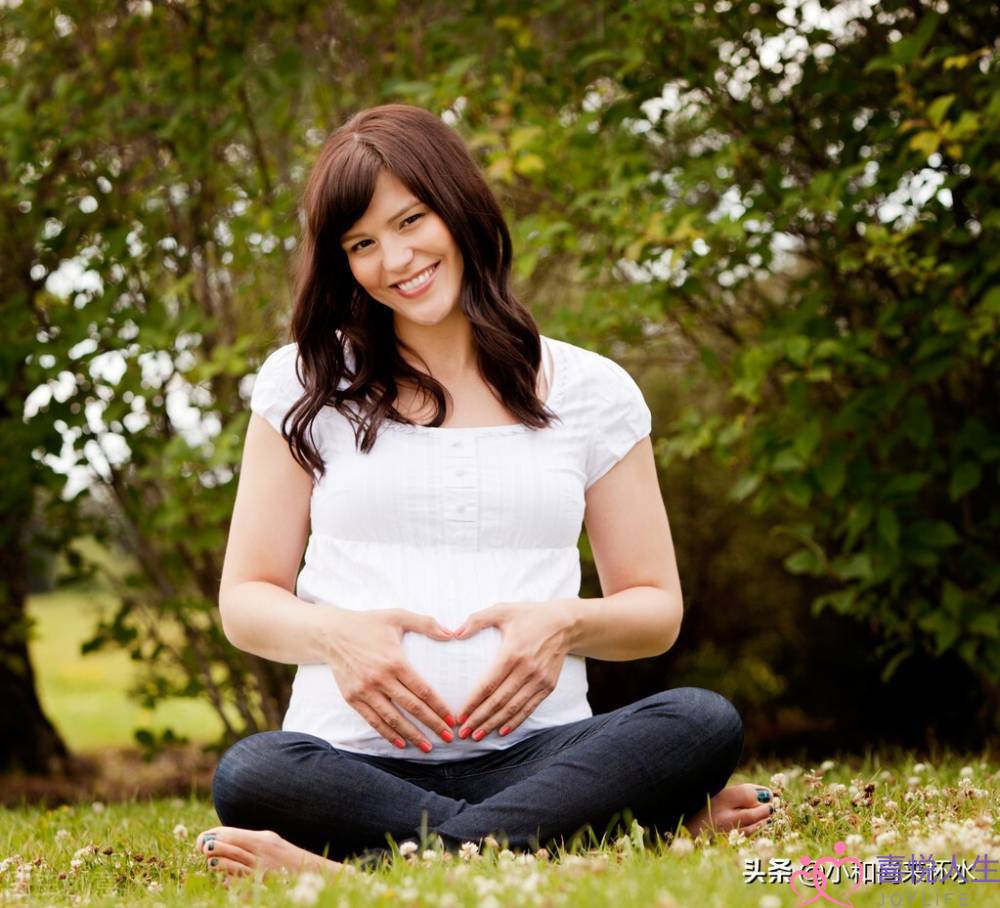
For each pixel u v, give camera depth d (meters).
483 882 1.56
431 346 2.34
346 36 4.95
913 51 3.60
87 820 3.05
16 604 5.95
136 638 4.86
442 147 2.29
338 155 2.25
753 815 2.17
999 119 3.56
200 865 2.14
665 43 4.12
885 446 4.11
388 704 2.09
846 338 3.99
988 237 3.89
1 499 4.78
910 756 3.55
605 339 4.57
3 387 4.62
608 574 2.41
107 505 5.05
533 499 2.23
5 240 4.87
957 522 4.84
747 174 4.35
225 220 4.84
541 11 4.57
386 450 2.25
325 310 2.32
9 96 4.68
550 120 4.28
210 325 4.30
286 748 2.04
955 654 5.90
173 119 4.41
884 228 3.90
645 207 3.96
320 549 2.27
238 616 2.23
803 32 4.11
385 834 1.98
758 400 3.95
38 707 6.55
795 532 4.20
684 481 6.41
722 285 4.41
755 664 6.68
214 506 4.29
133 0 4.82
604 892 1.50
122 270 4.71
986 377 4.44
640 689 6.52
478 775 2.14
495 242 2.34
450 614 2.17
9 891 1.97
